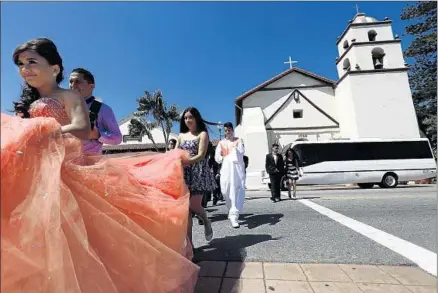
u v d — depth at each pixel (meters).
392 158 15.50
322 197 9.71
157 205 1.97
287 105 22.67
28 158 1.35
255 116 22.02
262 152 20.89
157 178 2.31
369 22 21.73
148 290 1.61
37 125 1.43
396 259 3.21
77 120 1.80
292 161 10.01
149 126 27.78
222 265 3.05
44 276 1.23
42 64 1.81
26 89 1.98
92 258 1.40
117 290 1.45
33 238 1.25
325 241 3.98
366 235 4.29
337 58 23.19
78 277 1.33
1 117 1.40
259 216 6.12
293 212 6.57
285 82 23.19
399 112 19.97
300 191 14.16
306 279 2.68
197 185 3.56
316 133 22.33
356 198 9.00
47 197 1.33
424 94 24.81
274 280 2.66
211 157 6.79
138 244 1.63
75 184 1.53
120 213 1.65
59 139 1.50
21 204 1.27
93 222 1.51
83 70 2.84
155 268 1.69
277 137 22.22
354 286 2.53
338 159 15.33
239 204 5.12
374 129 19.81
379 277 2.72
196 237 4.32
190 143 3.62
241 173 5.16
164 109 27.62
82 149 1.79
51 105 1.77
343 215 6.03
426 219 5.48
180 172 2.46
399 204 7.43
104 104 2.98
